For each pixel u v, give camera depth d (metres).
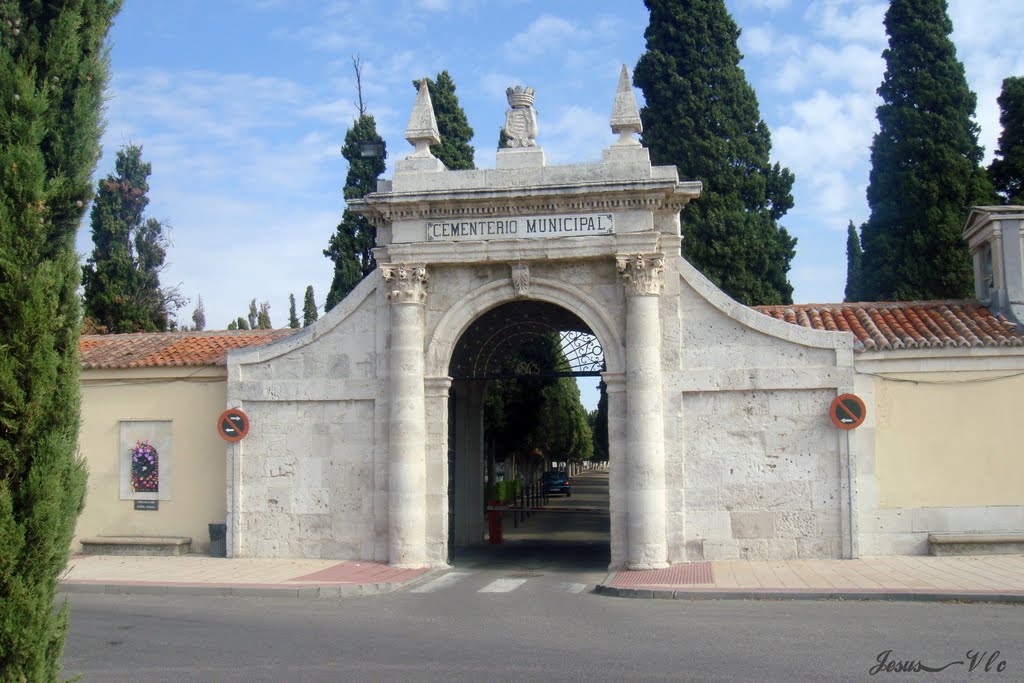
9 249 7.53
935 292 34.06
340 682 11.21
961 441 21.62
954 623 14.25
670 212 22.11
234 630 14.42
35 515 7.38
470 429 28.75
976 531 21.45
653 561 20.84
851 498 21.09
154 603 17.23
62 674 11.77
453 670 11.70
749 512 21.38
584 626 14.48
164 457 24.56
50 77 8.16
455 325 22.47
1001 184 36.03
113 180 52.31
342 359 22.94
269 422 23.22
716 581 18.44
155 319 48.50
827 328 23.09
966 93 35.16
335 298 40.34
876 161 35.97
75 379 7.89
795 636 13.40
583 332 26.42
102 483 24.78
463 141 41.28
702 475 21.59
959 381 21.69
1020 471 21.48
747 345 21.69
